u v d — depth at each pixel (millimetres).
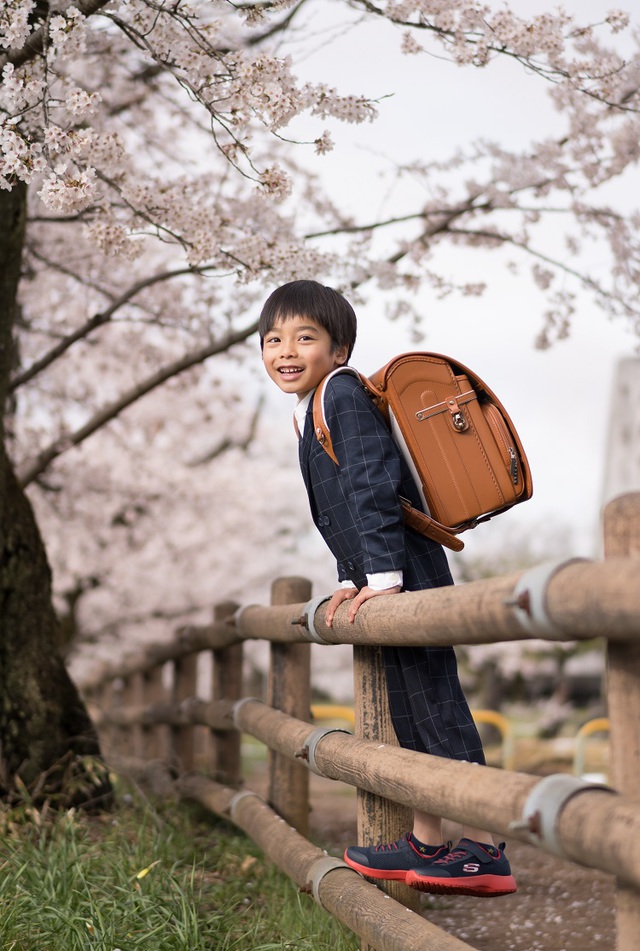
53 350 5523
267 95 3271
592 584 1272
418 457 2336
